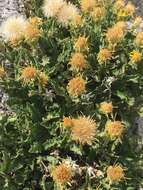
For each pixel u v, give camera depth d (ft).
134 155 1.06
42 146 1.02
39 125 1.04
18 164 1.00
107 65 1.09
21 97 1.07
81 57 1.03
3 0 1.30
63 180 0.91
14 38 1.07
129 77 1.11
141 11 1.53
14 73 1.09
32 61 1.09
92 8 1.15
